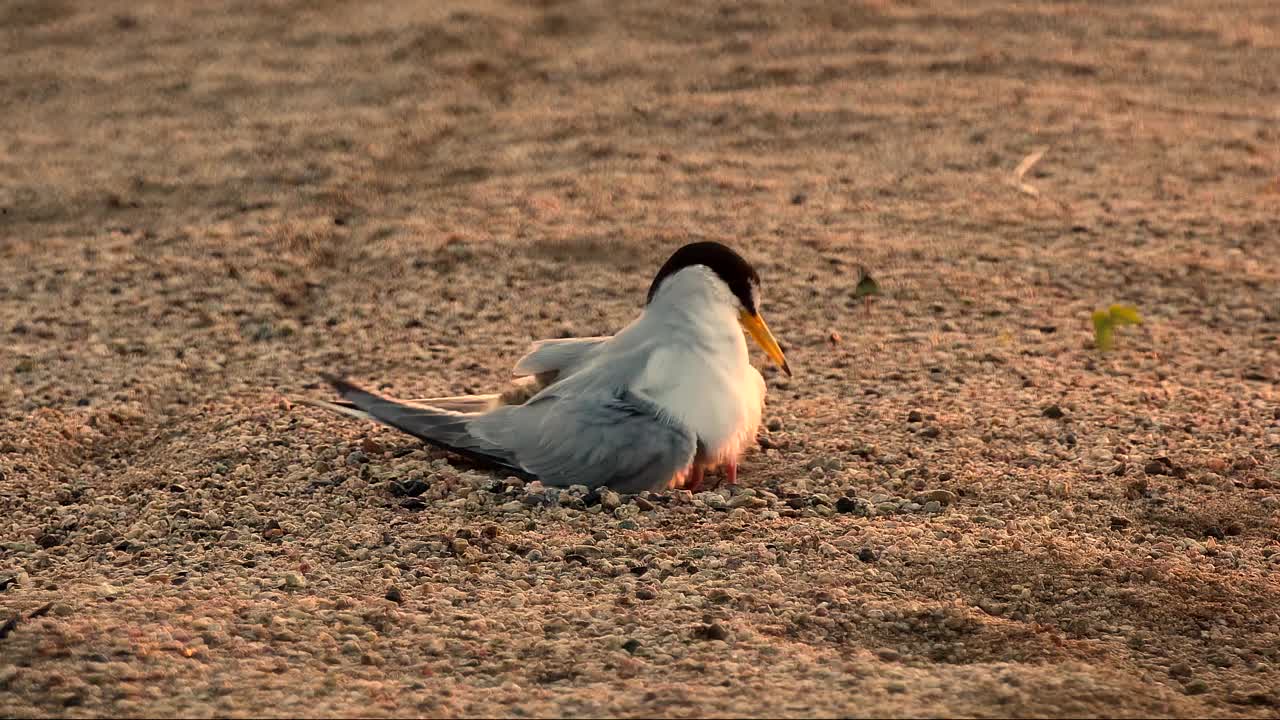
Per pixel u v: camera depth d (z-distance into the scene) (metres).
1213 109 18.41
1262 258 14.07
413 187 16.58
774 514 8.69
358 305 13.55
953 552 8.04
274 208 16.03
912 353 12.16
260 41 22.03
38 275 14.24
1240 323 12.70
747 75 19.91
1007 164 16.64
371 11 23.31
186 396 11.54
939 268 14.00
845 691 6.29
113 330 12.97
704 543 8.20
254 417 10.69
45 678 6.33
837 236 14.81
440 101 19.38
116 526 8.84
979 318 12.94
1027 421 10.47
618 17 22.56
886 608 7.30
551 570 7.84
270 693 6.29
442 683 6.44
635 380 9.16
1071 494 9.15
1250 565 8.12
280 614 7.10
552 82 20.00
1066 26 21.84
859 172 16.53
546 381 10.05
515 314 13.23
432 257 14.57
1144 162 16.64
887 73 19.84
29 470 9.91
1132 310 11.85
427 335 12.81
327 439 10.17
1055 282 13.66
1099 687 6.39
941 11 22.52
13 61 21.34
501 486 9.20
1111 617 7.39
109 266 14.47
